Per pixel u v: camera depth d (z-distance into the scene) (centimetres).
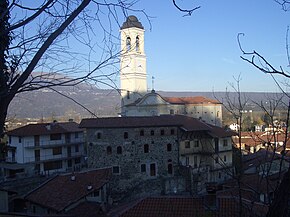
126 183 4169
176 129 4434
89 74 454
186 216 1641
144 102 6138
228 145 4722
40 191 2834
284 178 434
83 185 2952
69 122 5425
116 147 4197
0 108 427
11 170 4459
